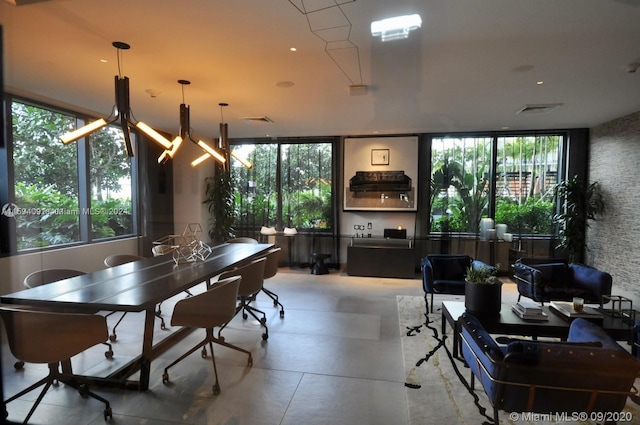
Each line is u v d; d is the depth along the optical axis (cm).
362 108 442
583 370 160
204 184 560
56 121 356
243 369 267
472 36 245
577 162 536
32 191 312
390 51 267
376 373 262
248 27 233
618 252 441
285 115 470
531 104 412
